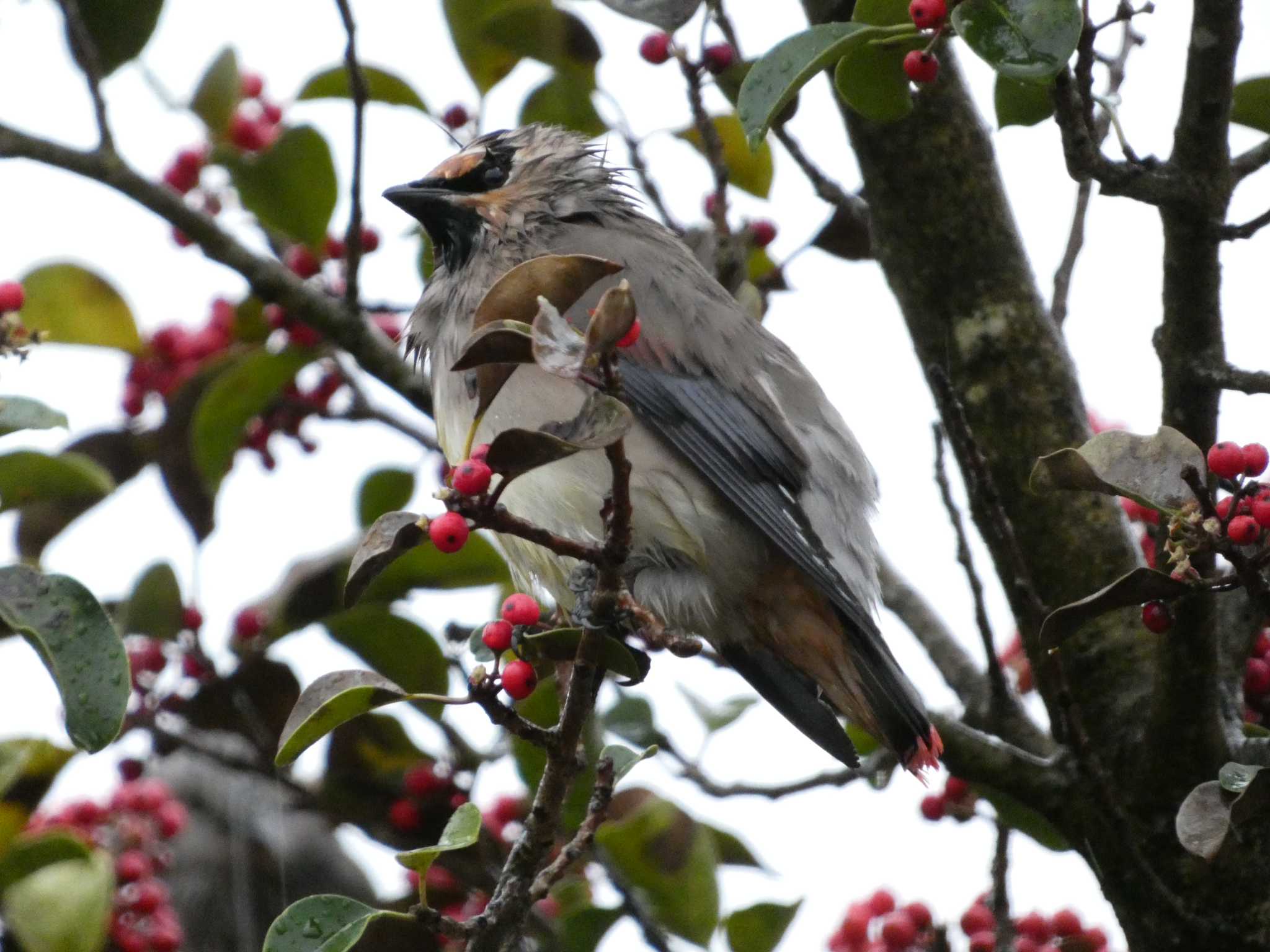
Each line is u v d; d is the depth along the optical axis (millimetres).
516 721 5969
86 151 9258
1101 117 7992
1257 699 8305
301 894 10133
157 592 9375
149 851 9242
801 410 9234
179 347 10695
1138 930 7652
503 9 9773
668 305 9062
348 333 9547
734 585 8695
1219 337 6852
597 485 8484
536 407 8609
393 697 5879
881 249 9383
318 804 9352
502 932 6051
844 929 9250
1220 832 5918
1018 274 9125
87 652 6105
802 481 8992
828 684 8727
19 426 6383
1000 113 7551
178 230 9758
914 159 9148
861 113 7457
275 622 9367
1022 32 6336
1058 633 5988
